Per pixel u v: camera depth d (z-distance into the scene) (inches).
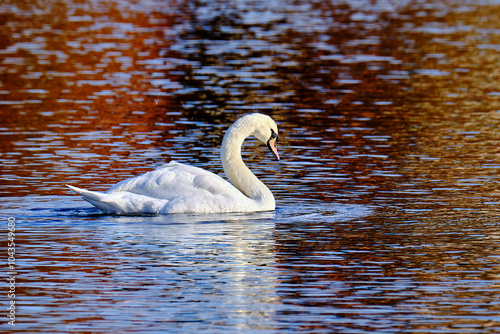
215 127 947.3
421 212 613.6
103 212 601.6
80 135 894.4
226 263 493.0
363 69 1387.8
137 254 508.1
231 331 400.8
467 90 1208.8
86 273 475.2
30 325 406.9
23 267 484.1
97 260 496.7
